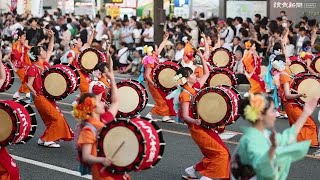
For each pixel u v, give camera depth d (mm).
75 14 35938
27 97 19875
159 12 25047
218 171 10328
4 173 9867
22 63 19438
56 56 27047
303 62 17500
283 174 6770
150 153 7809
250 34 24344
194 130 10406
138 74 26000
